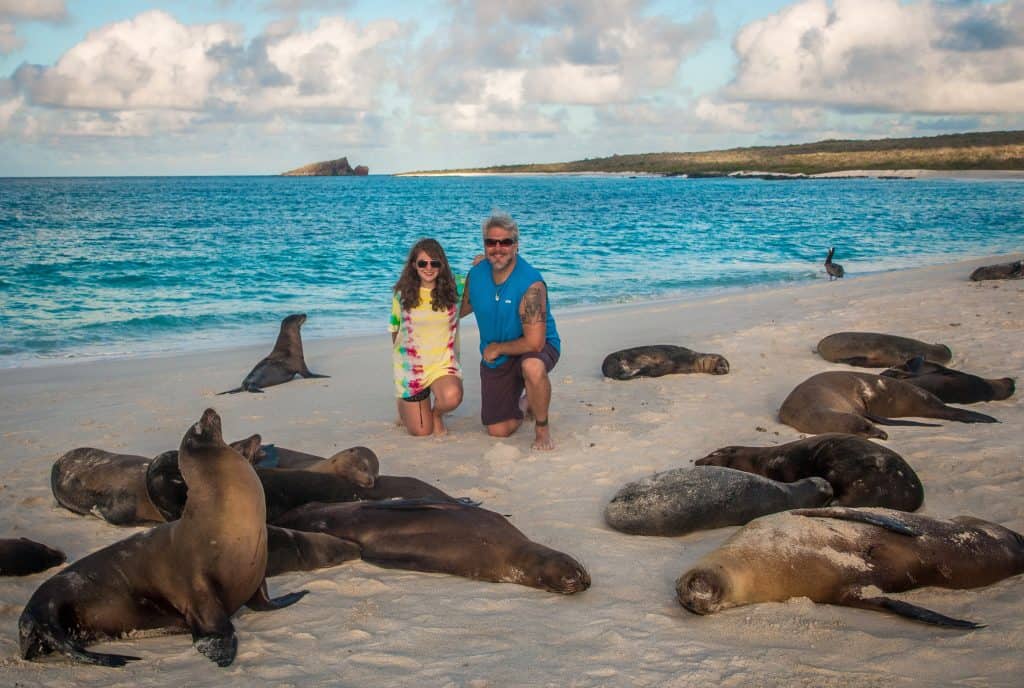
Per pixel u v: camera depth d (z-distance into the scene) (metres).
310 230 35.38
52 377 10.47
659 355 9.89
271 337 13.86
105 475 5.80
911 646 3.79
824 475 5.76
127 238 30.08
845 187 90.81
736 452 6.38
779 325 12.82
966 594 4.35
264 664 3.82
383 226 38.19
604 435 7.48
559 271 22.91
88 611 4.06
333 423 8.14
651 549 5.13
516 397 7.57
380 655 3.87
